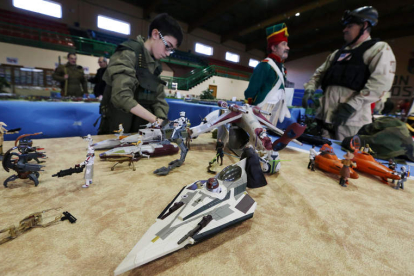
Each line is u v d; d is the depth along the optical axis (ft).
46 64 37.09
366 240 4.98
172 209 4.72
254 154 7.34
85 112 14.58
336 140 16.87
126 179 7.18
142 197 6.08
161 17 10.83
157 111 13.60
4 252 3.89
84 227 4.68
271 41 13.75
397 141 11.24
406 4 52.75
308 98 18.99
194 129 9.27
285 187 7.35
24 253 3.90
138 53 10.90
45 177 6.83
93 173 6.91
